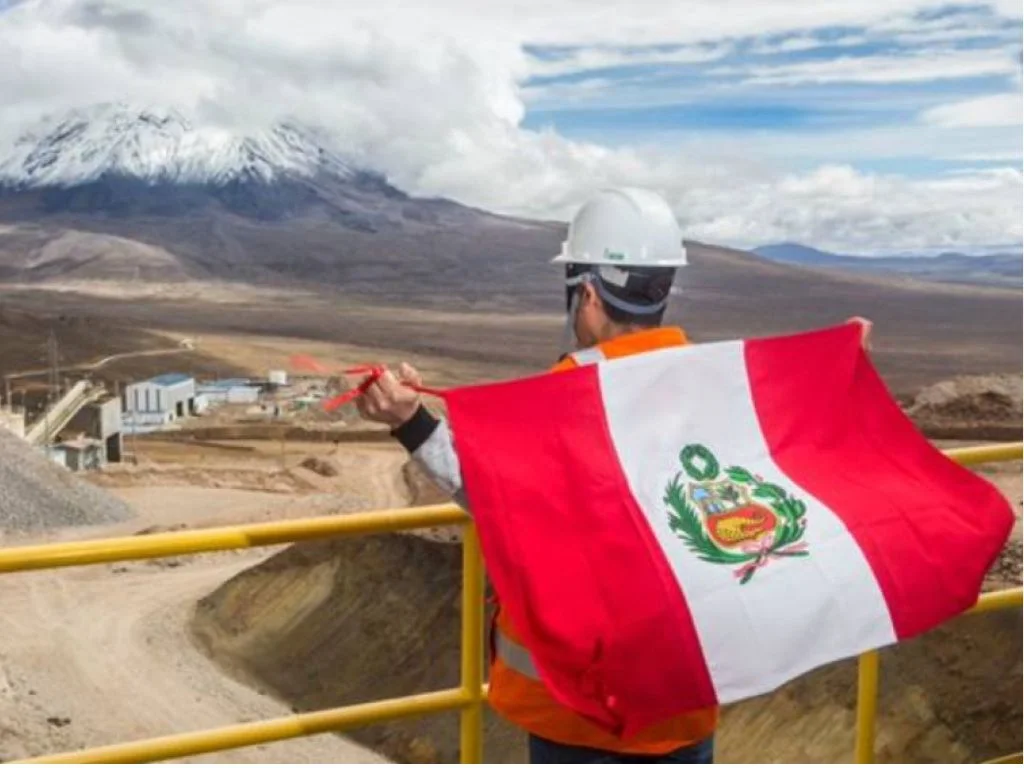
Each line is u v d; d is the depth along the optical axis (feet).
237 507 157.89
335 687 105.40
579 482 10.62
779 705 75.61
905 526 11.37
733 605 10.46
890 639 10.94
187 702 99.71
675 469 10.98
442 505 12.87
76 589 125.08
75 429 192.24
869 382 12.16
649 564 10.44
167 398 206.28
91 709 96.63
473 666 13.20
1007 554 77.05
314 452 184.75
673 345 11.36
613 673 10.30
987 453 15.06
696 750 11.27
